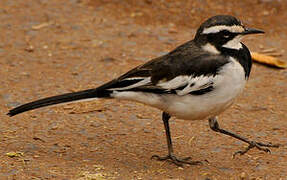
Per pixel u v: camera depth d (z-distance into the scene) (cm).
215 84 1018
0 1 1962
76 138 1215
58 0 1998
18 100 1386
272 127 1280
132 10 1942
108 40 1745
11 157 1103
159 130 1266
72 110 1348
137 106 1380
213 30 1043
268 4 1962
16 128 1248
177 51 1077
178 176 1055
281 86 1500
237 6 1950
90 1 1998
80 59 1627
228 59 1025
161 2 1978
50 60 1616
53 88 1458
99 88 1081
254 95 1447
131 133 1248
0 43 1695
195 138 1228
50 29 1800
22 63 1591
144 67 1071
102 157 1127
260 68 1609
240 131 1261
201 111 1049
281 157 1139
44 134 1227
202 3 1966
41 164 1077
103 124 1287
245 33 1038
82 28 1816
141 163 1108
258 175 1063
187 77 1029
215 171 1081
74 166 1075
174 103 1052
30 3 1962
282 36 1806
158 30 1820
